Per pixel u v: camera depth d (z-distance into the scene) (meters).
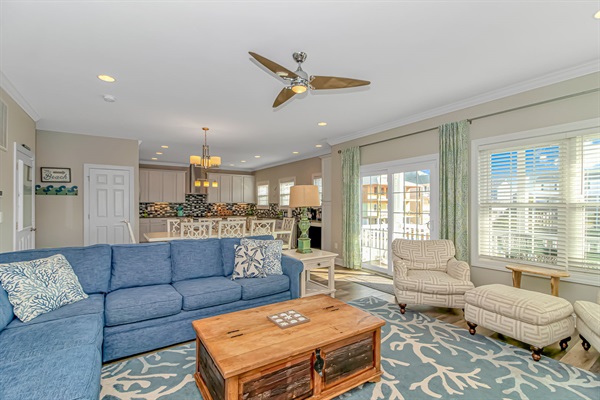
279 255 3.35
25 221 4.07
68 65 2.76
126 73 2.93
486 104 3.60
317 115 4.34
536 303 2.34
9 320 1.88
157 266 2.87
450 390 1.92
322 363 1.73
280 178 9.10
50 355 1.48
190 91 3.40
